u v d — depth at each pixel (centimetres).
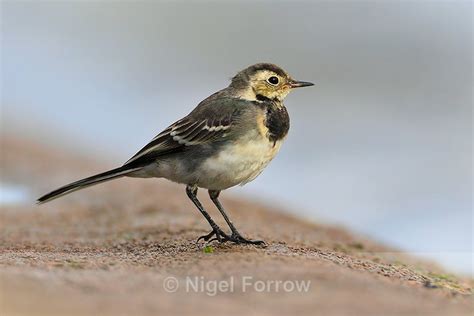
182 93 2920
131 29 3453
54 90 3012
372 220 1886
